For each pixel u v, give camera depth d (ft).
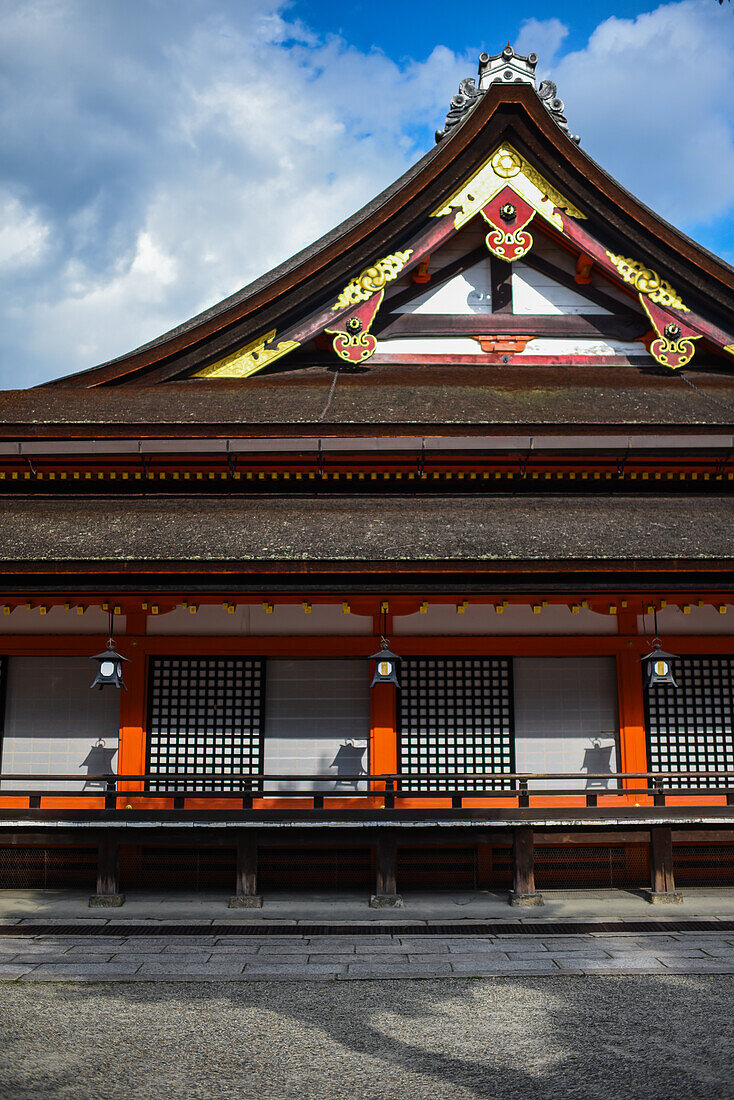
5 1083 23.00
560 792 41.50
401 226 54.54
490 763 45.34
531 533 42.37
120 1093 22.59
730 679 46.21
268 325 54.39
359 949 34.76
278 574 39.70
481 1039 26.11
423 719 45.55
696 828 42.65
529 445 44.93
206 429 43.45
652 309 56.08
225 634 45.37
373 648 45.34
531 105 54.75
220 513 45.34
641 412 48.70
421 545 40.68
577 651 45.85
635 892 44.21
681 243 55.26
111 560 38.78
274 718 45.39
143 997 29.58
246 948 34.88
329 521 43.98
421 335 57.52
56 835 41.52
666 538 41.78
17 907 40.86
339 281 54.65
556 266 58.39
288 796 41.83
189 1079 23.49
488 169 55.98
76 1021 27.48
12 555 39.88
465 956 33.88
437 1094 22.59
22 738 45.11
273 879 44.78
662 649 43.78
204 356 54.39
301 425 43.45
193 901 41.98
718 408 50.01
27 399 51.06
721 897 43.11
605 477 47.67
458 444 45.01
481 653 45.68
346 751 45.27
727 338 56.13
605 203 55.26
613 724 45.85
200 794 40.78
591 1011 28.22
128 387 54.08
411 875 44.93
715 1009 28.35
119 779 40.60
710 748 45.70
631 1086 23.02
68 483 47.37
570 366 57.72
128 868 44.50
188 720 45.24
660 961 33.19
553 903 41.83
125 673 44.91
